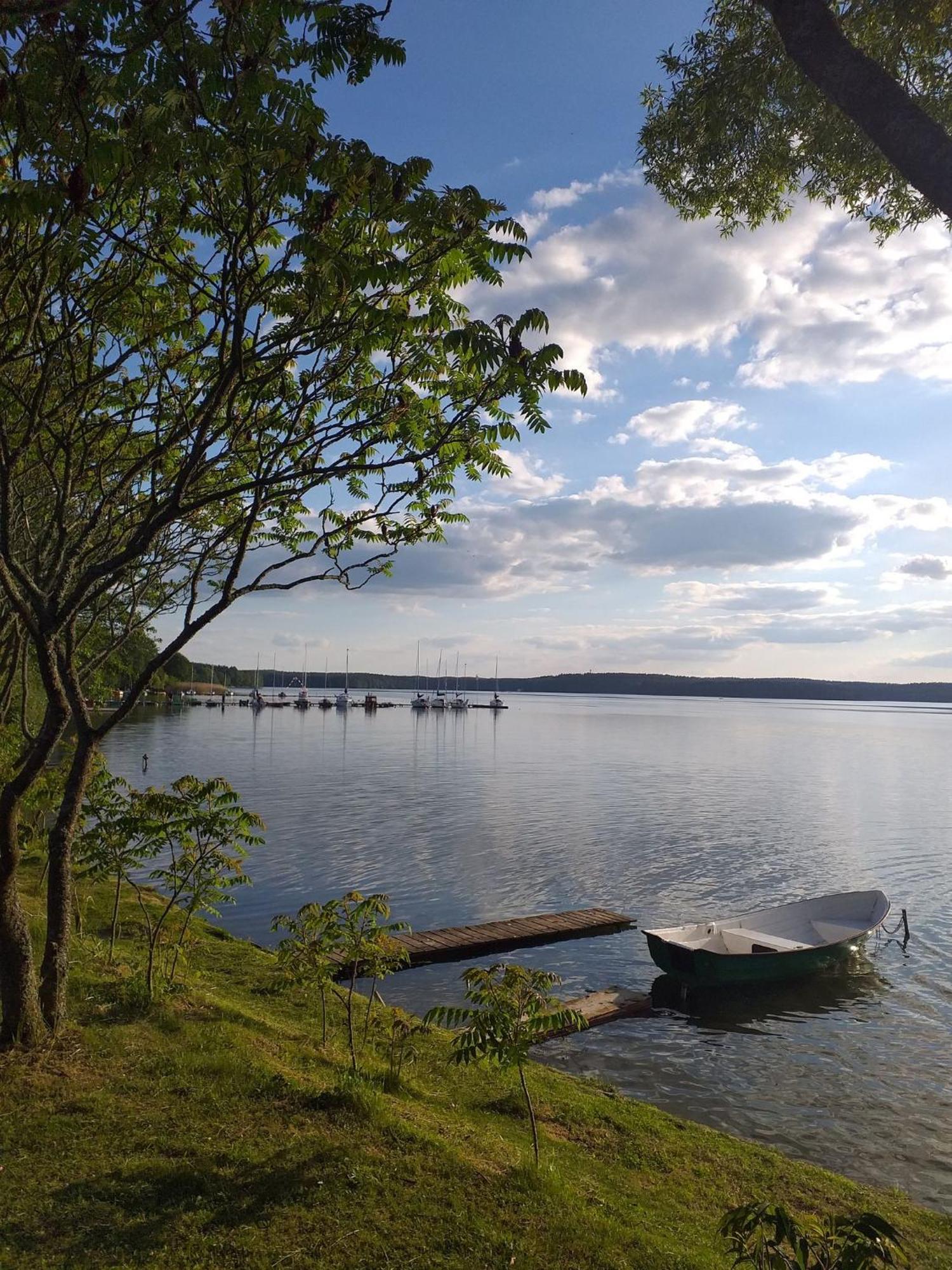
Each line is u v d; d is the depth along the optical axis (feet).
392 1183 18.01
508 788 152.35
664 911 70.49
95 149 15.64
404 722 392.47
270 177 17.07
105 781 34.91
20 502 26.27
